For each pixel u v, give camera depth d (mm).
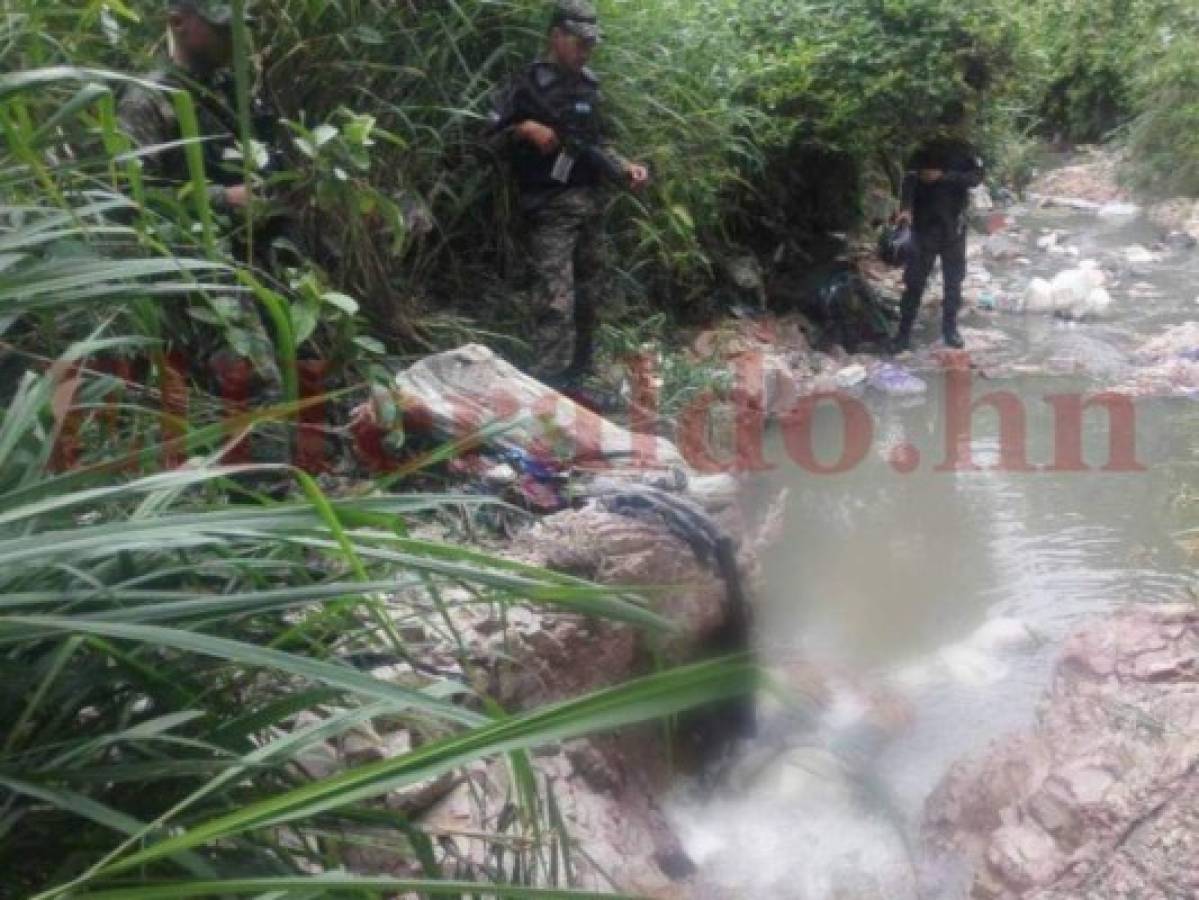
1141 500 6320
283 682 2082
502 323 6477
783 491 6547
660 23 7512
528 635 3551
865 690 4445
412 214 5934
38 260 2150
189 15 4137
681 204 7637
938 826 3643
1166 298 10172
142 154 2107
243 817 1426
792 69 8414
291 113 5488
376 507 1920
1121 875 2996
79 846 1758
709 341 7898
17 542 1638
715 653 4180
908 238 8742
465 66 6184
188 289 2012
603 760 3598
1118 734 3396
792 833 3736
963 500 6402
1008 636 4918
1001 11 8734
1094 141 17734
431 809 2887
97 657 1818
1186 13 14539
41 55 2514
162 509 2006
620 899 1456
